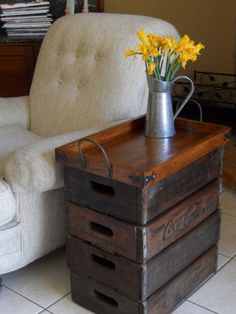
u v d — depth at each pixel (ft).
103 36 6.53
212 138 5.23
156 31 6.22
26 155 5.04
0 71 9.89
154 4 11.58
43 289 5.87
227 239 6.84
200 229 5.52
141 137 5.48
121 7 11.98
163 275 5.05
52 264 6.37
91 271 5.25
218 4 10.85
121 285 5.00
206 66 11.50
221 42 11.13
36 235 5.61
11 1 10.65
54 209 5.75
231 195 8.23
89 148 5.15
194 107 11.59
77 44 6.88
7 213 5.14
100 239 5.02
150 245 4.75
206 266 5.84
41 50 7.43
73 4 9.78
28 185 5.12
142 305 4.88
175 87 11.55
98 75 6.45
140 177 4.37
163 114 5.35
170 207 4.95
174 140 5.35
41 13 9.95
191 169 5.10
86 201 5.01
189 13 11.27
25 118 7.46
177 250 5.18
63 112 6.87
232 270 6.15
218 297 5.65
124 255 4.85
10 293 5.81
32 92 7.47
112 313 5.22
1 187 5.13
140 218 4.60
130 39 6.23
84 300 5.48
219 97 11.18
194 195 5.30
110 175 4.60
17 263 5.52
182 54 4.91
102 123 6.28
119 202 4.71
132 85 6.11
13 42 9.67
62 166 5.17
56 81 7.13
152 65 4.86
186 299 5.62
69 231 5.32
